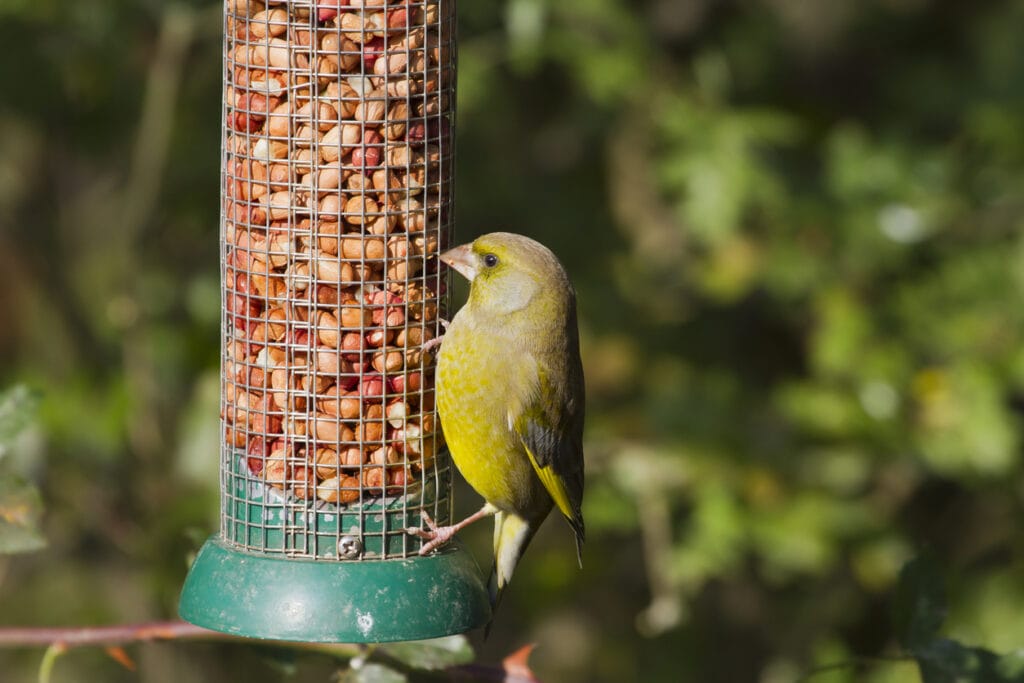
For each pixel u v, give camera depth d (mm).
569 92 14773
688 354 15125
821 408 13766
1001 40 14992
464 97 13172
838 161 14156
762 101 15250
